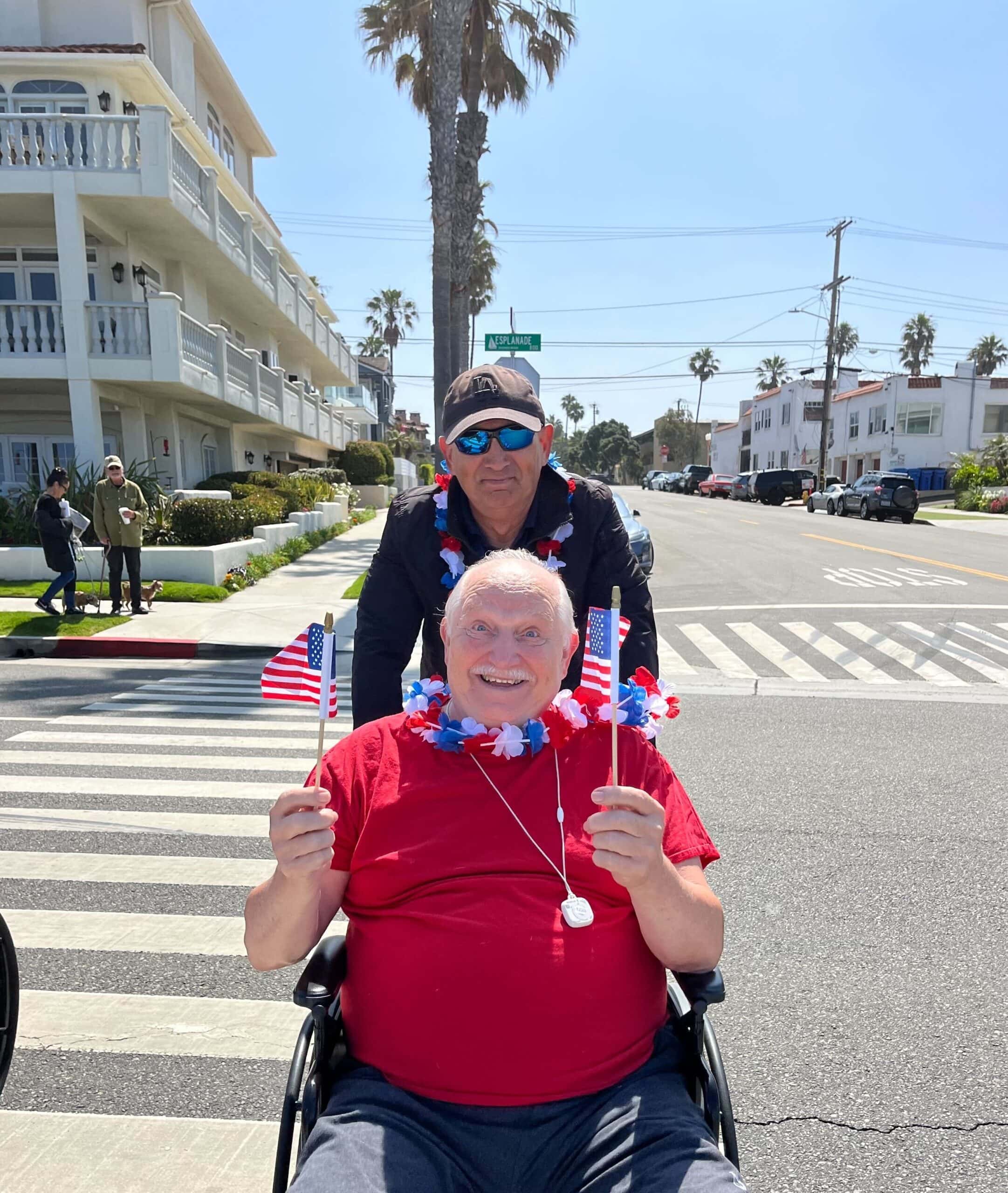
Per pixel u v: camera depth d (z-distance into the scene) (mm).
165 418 18719
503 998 1684
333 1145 1581
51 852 4367
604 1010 1732
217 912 3764
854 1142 2430
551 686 1947
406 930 1756
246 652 9883
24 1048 2844
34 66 15469
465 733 1847
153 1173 2328
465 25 15914
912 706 7367
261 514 16953
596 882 1765
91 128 14531
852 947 3473
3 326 14867
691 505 39594
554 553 2453
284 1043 2887
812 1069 2742
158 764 5793
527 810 1809
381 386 60750
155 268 18094
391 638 2502
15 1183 2289
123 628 10602
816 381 54281
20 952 3436
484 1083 1675
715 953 1788
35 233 16516
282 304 23984
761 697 7727
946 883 4023
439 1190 1547
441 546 2443
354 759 1922
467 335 16688
